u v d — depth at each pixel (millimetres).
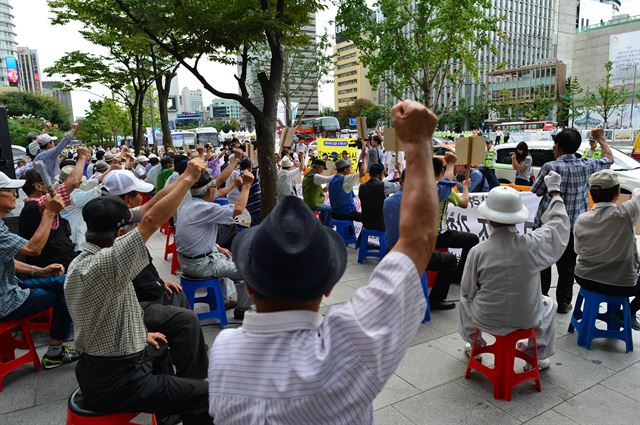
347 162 7699
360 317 1096
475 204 6348
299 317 1175
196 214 4230
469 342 3611
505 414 3117
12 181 3443
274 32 6531
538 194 5016
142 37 7180
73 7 9180
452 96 19250
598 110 53156
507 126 43094
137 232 2027
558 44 88250
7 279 3479
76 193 5371
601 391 3375
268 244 1135
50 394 3451
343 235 7812
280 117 18781
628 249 3807
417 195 1170
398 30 16406
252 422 1096
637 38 66062
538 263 3199
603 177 3840
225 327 4559
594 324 4004
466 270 3512
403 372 3699
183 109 188000
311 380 1080
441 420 3062
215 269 4406
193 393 2436
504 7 92750
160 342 2922
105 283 2070
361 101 86500
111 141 62531
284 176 7594
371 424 1183
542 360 3609
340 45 111562
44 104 64125
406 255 1153
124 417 2410
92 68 14734
